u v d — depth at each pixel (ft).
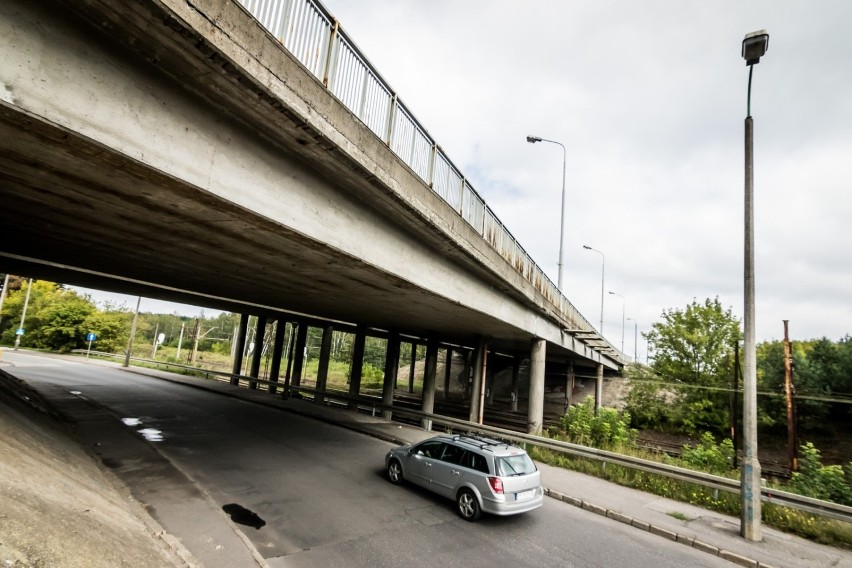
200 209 25.44
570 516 33.99
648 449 80.59
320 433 58.95
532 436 53.88
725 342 111.45
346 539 26.25
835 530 31.65
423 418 69.31
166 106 19.74
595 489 40.42
